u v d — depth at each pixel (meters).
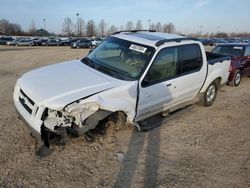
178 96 5.22
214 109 6.36
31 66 12.62
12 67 11.97
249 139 4.80
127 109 4.18
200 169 3.74
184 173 3.62
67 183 3.26
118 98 3.99
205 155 4.13
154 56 4.48
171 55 4.84
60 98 3.51
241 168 3.82
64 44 48.69
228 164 3.91
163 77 4.75
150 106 4.61
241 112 6.26
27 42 45.41
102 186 3.25
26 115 3.71
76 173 3.47
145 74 4.35
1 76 9.28
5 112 5.34
